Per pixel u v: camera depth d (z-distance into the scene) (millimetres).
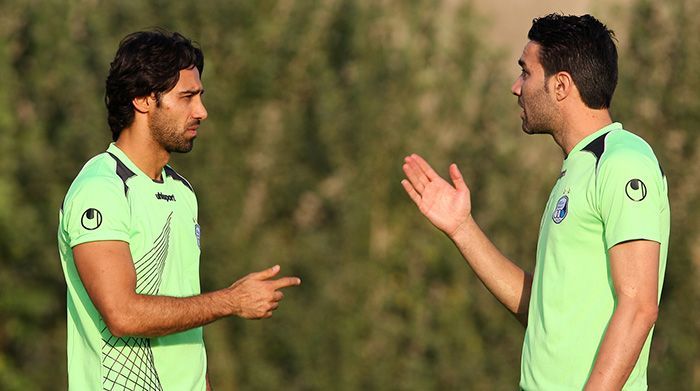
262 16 33375
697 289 34500
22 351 33844
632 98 34156
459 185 17516
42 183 32938
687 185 34406
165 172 16531
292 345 33250
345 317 33344
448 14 34438
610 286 14953
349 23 33125
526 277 17375
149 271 15602
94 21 32531
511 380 33812
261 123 33500
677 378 34562
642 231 14422
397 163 33531
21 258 33219
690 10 34188
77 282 15844
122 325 14883
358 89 33062
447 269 33906
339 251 33438
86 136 32625
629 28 34438
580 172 15164
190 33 32938
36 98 32969
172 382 16109
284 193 33562
